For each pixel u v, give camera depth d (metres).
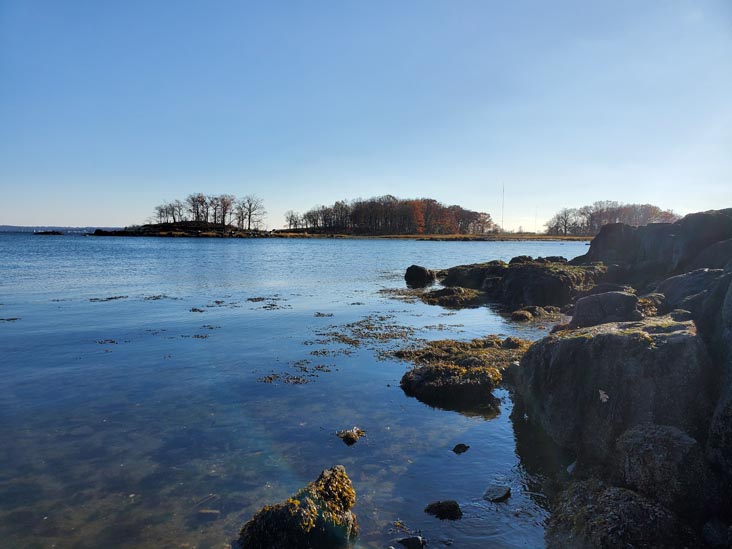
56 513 8.07
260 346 18.86
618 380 9.20
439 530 7.68
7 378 14.84
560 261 43.41
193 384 14.38
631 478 7.69
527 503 8.44
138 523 7.84
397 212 181.50
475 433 11.20
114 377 15.00
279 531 7.33
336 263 63.91
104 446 10.41
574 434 9.77
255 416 12.05
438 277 45.84
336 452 10.22
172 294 33.09
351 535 7.57
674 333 9.24
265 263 62.16
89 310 26.55
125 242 128.50
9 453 10.09
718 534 6.63
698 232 24.92
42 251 85.25
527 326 23.41
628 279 28.98
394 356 17.48
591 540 6.69
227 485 8.94
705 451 7.68
